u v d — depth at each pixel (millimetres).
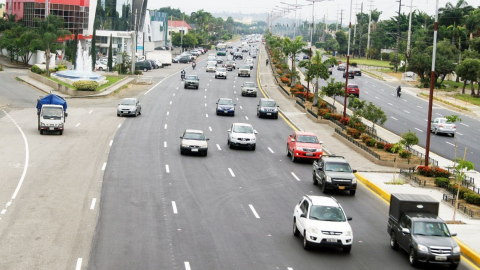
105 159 36062
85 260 18953
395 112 67375
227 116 58156
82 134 44500
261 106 58406
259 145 44781
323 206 21781
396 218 21984
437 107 75188
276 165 37656
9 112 53906
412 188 32406
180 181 31484
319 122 56344
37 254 19312
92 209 25203
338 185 30078
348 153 42500
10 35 99562
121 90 73562
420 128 57094
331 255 20750
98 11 132500
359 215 26766
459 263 20672
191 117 56062
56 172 31891
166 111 58875
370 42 188500
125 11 137625
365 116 47906
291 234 23125
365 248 21859
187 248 20672
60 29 90312
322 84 92062
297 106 66188
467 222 26172
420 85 99438
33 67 81562
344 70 120375
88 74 76688
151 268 18469
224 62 120000
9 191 27406
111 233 22016
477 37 104688
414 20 181250
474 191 30766
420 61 97125
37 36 93688
